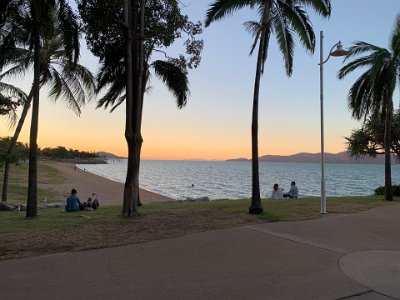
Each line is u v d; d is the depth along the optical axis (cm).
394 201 2011
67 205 1755
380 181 7650
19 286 583
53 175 6081
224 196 4103
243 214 1321
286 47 1460
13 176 5109
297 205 1670
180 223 1117
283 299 554
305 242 891
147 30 1483
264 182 6806
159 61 1712
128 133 1294
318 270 689
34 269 664
